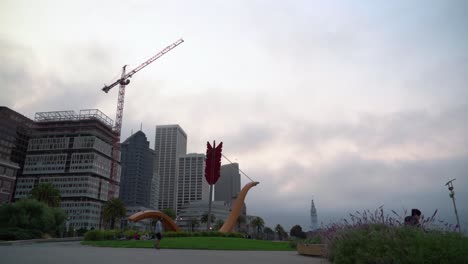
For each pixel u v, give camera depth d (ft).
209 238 107.65
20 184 572.51
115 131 655.76
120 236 123.54
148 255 51.01
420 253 30.86
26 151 614.34
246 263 41.96
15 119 601.62
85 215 534.78
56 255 47.44
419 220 36.86
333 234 45.85
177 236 123.03
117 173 647.56
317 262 45.44
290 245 92.58
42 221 176.96
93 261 39.37
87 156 575.38
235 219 156.66
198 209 575.79
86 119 625.82
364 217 41.93
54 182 565.94
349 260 37.55
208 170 153.38
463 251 29.99
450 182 121.39
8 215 173.78
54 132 627.87
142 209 605.31
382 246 34.40
